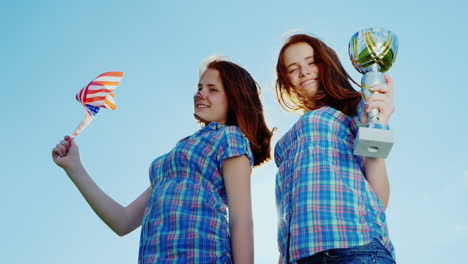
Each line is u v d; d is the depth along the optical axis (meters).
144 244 2.87
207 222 2.86
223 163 3.02
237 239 2.91
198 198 2.90
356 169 2.80
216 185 3.00
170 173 3.02
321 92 3.16
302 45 3.23
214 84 3.31
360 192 2.74
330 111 2.99
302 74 3.19
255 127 3.27
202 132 3.16
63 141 3.34
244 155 3.05
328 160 2.80
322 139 2.88
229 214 2.97
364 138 2.51
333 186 2.71
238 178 3.00
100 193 3.35
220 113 3.29
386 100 2.69
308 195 2.71
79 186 3.33
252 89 3.37
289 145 3.00
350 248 2.57
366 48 2.89
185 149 3.04
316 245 2.60
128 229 3.38
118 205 3.38
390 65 2.93
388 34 2.92
